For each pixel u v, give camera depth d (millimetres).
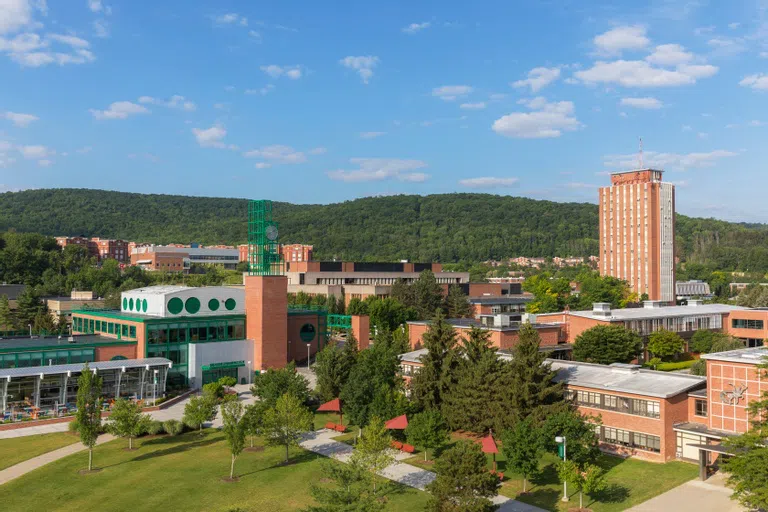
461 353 74312
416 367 84500
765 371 54875
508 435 53219
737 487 45156
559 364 75625
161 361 87500
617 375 68938
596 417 61250
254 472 56812
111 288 177750
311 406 79812
